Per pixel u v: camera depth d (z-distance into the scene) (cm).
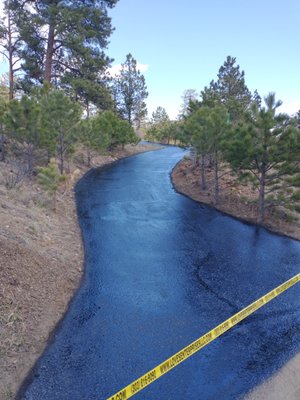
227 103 1927
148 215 1082
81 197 1297
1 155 1333
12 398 333
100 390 353
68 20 1769
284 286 588
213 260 727
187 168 1841
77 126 1511
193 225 989
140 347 423
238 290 587
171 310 515
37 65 1980
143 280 618
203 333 457
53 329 451
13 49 2022
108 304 528
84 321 477
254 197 1168
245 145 921
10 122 1140
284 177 993
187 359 400
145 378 351
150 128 5203
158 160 2545
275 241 860
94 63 1977
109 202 1239
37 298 489
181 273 654
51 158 1543
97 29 2017
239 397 346
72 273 613
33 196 965
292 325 477
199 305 532
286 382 367
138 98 4072
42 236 704
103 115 2378
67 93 1962
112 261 703
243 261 723
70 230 852
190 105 1847
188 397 345
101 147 2039
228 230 948
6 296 452
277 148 909
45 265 577
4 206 762
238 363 397
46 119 1274
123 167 2164
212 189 1379
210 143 1223
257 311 510
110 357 403
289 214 1023
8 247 548
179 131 1628
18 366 371
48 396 342
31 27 1819
